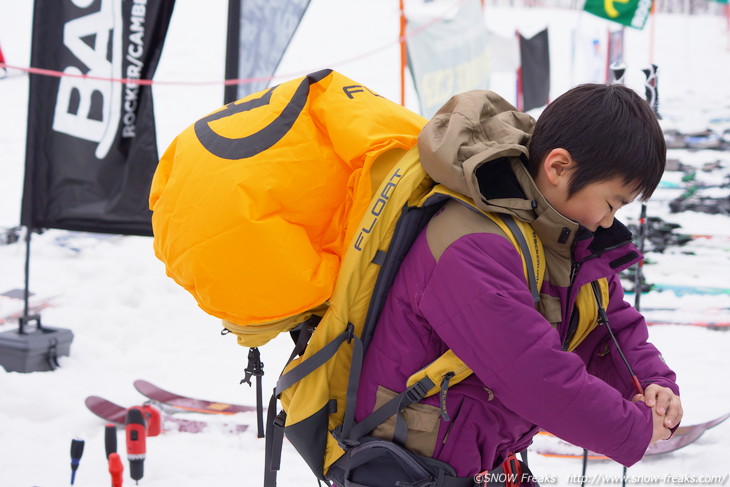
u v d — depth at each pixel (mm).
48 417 5625
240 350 7215
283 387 2295
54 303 8156
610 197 1997
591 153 1942
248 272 2125
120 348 7215
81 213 6586
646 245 10148
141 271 9273
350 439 2223
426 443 2158
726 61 28250
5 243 10250
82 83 6434
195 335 7547
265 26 6723
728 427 5496
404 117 2354
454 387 2135
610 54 15625
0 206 12195
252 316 2193
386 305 2203
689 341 7395
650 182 1990
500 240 2018
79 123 6480
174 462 4910
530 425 2232
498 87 21625
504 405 2131
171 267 2281
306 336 2354
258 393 2699
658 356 2414
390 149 2283
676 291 8727
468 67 9211
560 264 2098
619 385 2471
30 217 6594
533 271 2057
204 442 5293
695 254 9836
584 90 2020
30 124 6426
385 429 2176
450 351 2098
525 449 2600
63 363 6660
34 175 6523
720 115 19078
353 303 2207
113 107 6445
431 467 2156
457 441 2139
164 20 6391
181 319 7930
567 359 1952
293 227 2186
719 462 4949
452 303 2004
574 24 32656
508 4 38000
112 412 5664
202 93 20938
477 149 2029
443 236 2072
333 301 2199
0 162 14789
